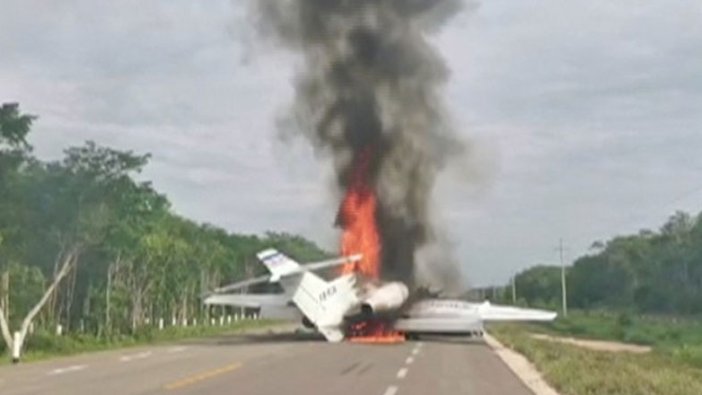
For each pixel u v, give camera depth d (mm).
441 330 65812
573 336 89312
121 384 26938
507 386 27547
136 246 69875
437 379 29719
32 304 62219
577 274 170250
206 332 81375
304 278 64375
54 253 61031
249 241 135250
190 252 96250
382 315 64500
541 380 30344
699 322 109750
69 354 45219
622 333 89500
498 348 53594
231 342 60062
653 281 144000
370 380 28953
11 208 54562
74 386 26281
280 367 34656
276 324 112375
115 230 62125
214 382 27703
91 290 75125
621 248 159500
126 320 78500
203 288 106250
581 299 167375
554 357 40062
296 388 25922
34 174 58875
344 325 64188
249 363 36938
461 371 33562
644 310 139875
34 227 58781
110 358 40688
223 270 121188
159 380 28375
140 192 63219
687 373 36969
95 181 60094
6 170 53062
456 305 67438
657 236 153625
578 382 26656
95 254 69500
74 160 60031
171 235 88688
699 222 145375
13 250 55719
